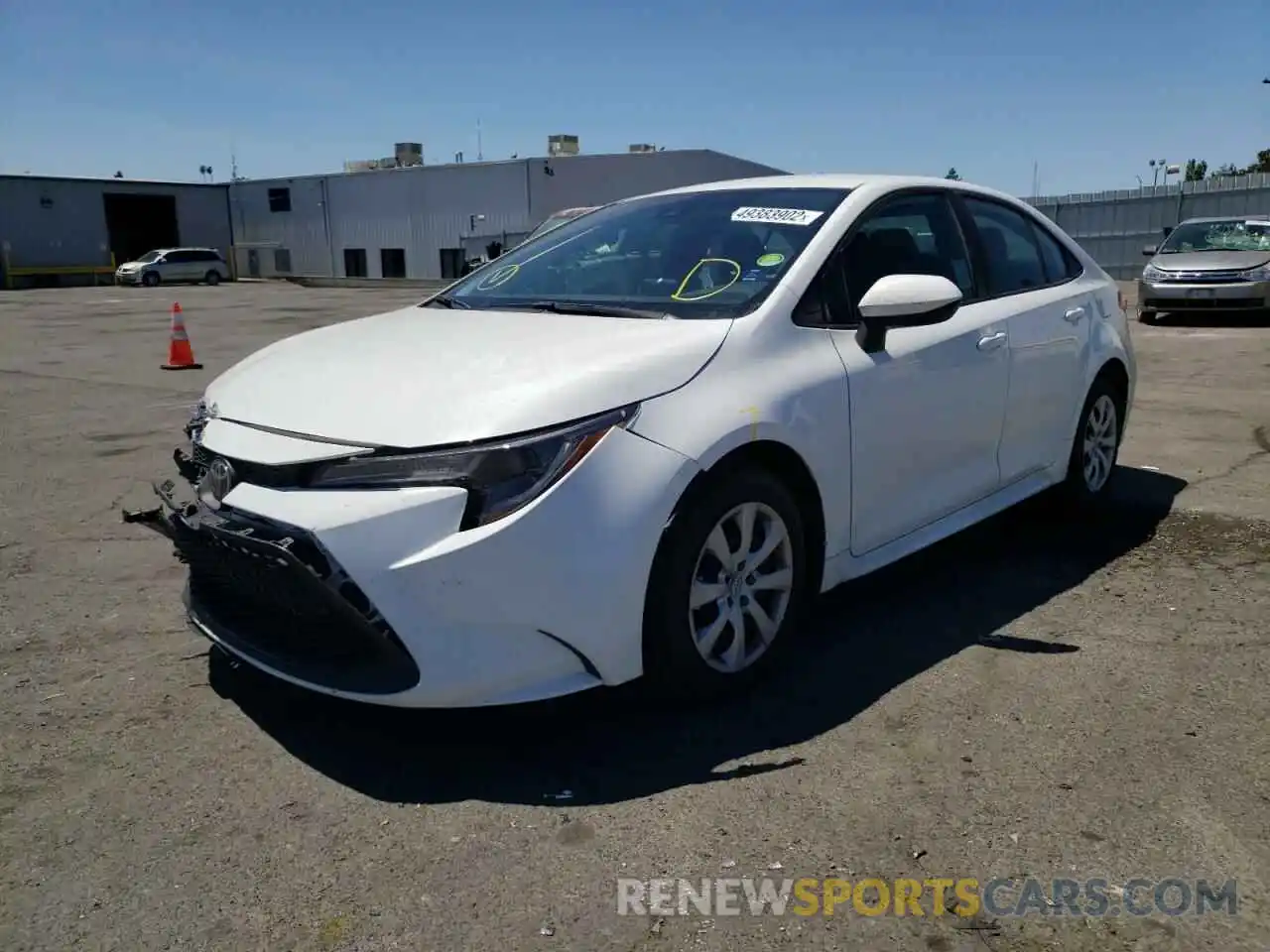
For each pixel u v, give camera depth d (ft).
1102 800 9.16
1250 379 31.60
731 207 13.51
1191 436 23.49
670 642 10.04
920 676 11.59
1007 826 8.82
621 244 13.55
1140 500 18.33
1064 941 7.50
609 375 9.87
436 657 9.09
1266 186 83.15
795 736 10.33
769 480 10.73
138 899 8.14
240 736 10.63
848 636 12.71
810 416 11.02
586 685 9.66
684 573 9.99
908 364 12.35
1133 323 49.65
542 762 9.96
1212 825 8.79
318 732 10.68
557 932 7.68
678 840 8.71
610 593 9.48
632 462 9.57
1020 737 10.25
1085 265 17.16
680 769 9.79
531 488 9.16
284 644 10.15
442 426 9.35
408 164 163.73
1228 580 14.37
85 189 152.56
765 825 8.90
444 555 8.94
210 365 42.29
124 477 21.80
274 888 8.25
